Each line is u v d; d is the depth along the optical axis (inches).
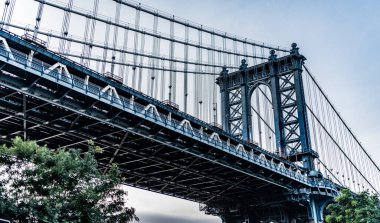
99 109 1815.9
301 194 3267.7
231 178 3002.0
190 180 3048.7
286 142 3762.3
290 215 3575.3
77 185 1127.0
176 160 2444.6
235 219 3806.6
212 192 3385.8
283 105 3907.5
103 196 1185.4
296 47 4015.8
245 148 2748.5
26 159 1083.9
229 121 4087.1
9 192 1042.1
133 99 1882.4
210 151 2406.5
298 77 3882.9
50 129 1929.1
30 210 1005.2
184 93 2824.8
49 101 1593.3
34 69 1483.8
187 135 2119.8
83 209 1088.8
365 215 1819.6
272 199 3383.4
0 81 1466.5
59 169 1071.0
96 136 1993.1
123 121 1883.6
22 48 1541.6
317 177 3479.3
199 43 3073.3
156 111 1967.3
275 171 2910.9
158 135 2059.5
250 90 4087.1
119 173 1275.8
